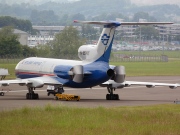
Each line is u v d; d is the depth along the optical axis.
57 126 76.56
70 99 122.38
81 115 86.62
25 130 73.00
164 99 131.12
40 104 111.25
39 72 139.25
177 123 80.81
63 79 128.75
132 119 84.25
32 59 146.00
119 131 73.62
